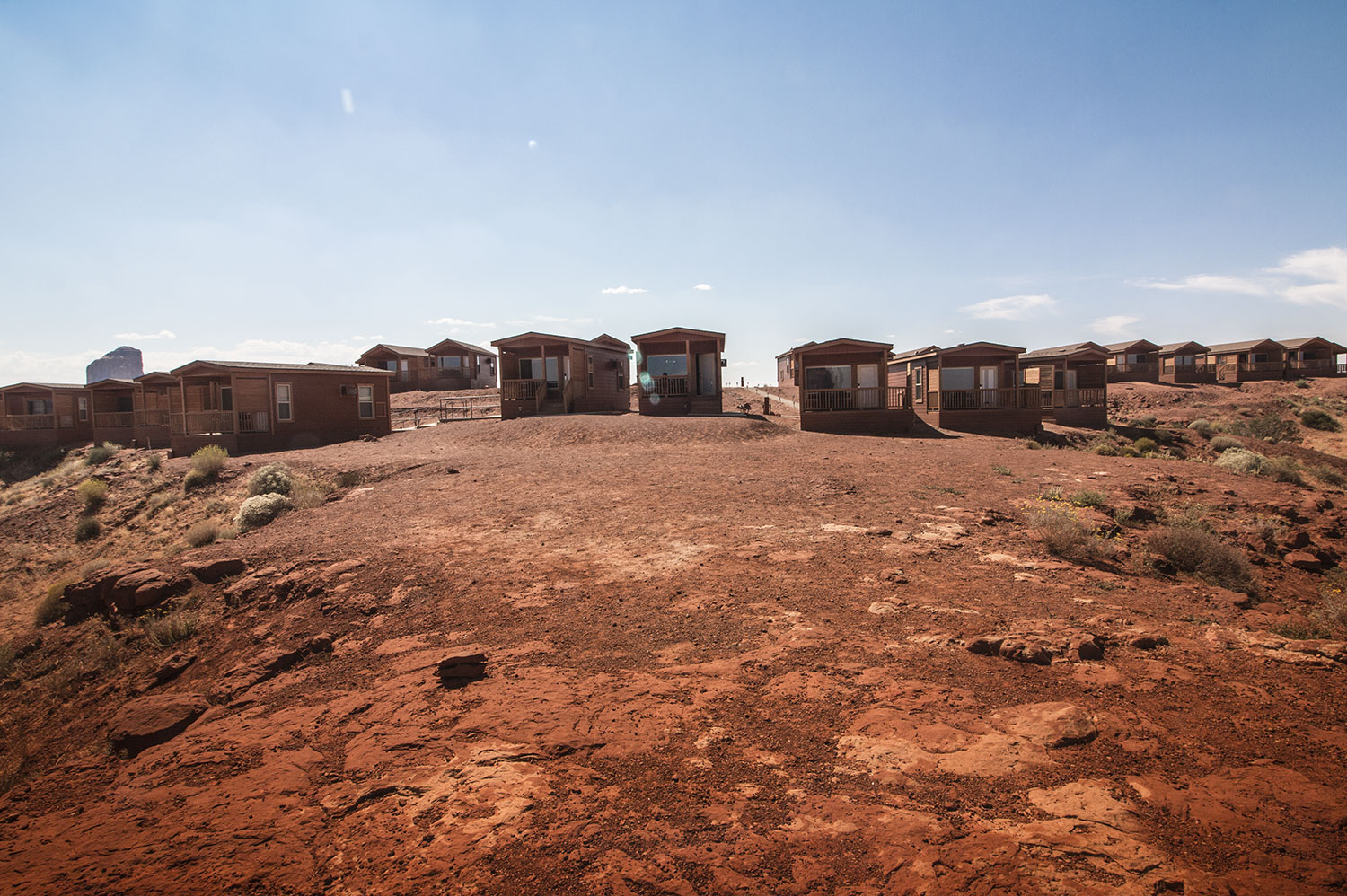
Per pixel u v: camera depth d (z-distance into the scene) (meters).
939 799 3.65
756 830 3.45
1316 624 6.77
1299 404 42.69
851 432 27.25
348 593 8.43
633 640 6.39
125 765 5.20
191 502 19.00
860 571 8.31
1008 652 5.67
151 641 8.59
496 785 4.02
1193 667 5.45
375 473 18.05
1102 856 3.11
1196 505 12.56
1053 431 28.95
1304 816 3.39
